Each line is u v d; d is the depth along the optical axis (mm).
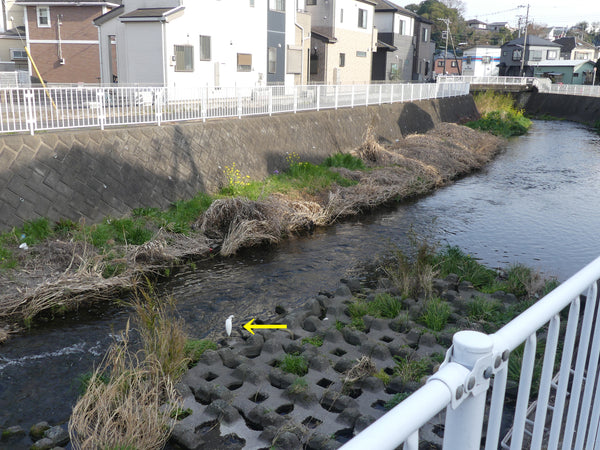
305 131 15727
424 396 917
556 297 1324
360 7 31922
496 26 97812
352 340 5969
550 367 1445
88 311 7125
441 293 7305
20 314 6840
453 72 66938
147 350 5234
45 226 8516
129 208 9977
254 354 5816
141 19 16438
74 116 9914
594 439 1889
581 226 11766
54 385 5281
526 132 29406
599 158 21016
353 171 14750
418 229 11352
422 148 17984
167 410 4520
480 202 13898
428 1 74812
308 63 26938
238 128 13242
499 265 9148
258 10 21109
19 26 30375
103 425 4219
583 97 35938
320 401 4832
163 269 8570
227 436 4355
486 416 4309
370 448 808
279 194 11820
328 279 8344
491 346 1002
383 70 37281
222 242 9898
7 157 8398
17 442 4406
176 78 17281
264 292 7777
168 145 11172
